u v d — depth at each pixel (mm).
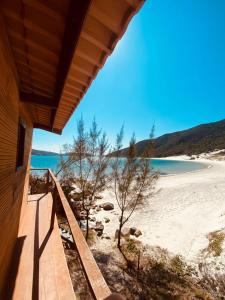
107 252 10414
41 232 4895
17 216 4246
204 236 12352
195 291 8039
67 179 15430
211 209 16984
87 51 1817
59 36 1586
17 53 2162
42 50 1910
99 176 13086
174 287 8180
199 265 9617
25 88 3279
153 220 15406
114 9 1288
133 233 13086
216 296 7793
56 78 2508
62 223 11031
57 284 3107
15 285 3027
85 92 2945
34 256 3816
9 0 1342
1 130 1985
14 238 3957
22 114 3928
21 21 1556
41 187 13336
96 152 13336
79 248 1690
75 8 1197
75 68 2203
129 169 11852
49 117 5688
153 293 7734
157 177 12305
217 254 9906
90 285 1265
